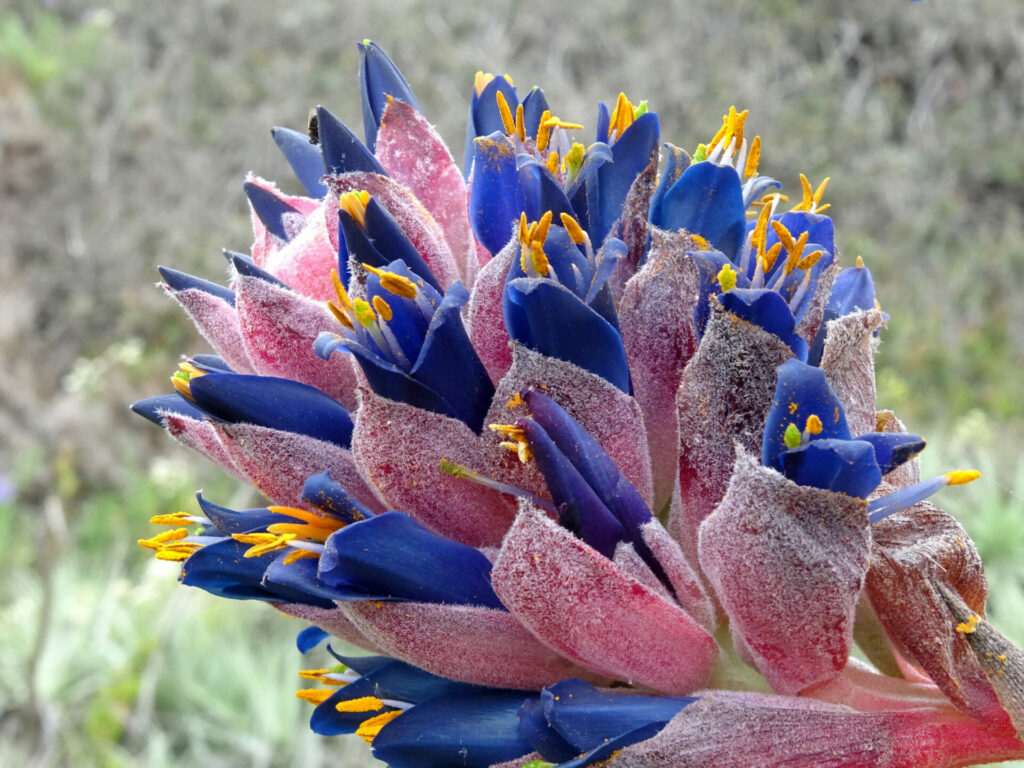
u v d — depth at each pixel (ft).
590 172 0.85
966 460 3.94
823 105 6.33
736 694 0.76
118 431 5.21
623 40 6.73
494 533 0.80
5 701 3.56
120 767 3.41
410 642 0.78
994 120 6.33
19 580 4.06
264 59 6.96
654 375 0.80
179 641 3.71
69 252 6.05
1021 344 5.20
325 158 0.87
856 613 0.81
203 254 6.08
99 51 6.96
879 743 0.74
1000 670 0.74
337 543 0.76
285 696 3.53
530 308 0.77
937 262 5.59
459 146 6.26
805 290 0.81
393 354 0.79
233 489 4.68
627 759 0.73
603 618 0.75
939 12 6.57
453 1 7.00
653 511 0.83
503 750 0.79
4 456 4.96
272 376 0.84
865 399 0.80
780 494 0.72
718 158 0.90
